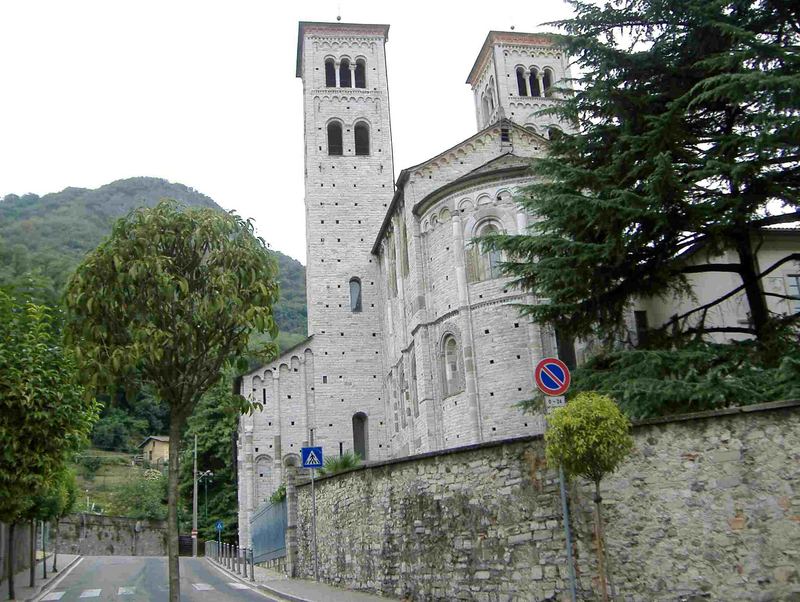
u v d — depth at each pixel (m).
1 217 145.88
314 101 63.03
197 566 43.09
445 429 38.69
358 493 22.61
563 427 12.89
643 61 22.30
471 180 38.97
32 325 21.55
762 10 21.23
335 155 61.97
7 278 63.25
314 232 60.06
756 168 19.23
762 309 21.73
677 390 17.05
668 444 14.53
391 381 53.47
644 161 20.52
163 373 16.25
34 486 20.83
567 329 22.67
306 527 28.42
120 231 16.42
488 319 37.38
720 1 19.94
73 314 15.96
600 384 19.77
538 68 64.19
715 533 13.82
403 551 19.47
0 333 20.83
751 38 19.05
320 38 64.75
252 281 16.78
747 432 13.95
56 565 43.28
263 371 56.47
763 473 13.67
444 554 17.77
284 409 56.09
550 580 15.27
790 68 18.72
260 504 53.78
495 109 63.47
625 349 22.31
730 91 18.23
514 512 16.19
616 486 14.76
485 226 38.72
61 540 63.25
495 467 16.78
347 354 57.59
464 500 17.38
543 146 45.75
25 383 20.00
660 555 14.16
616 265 21.25
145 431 109.38
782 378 16.61
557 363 14.58
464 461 17.56
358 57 65.00
